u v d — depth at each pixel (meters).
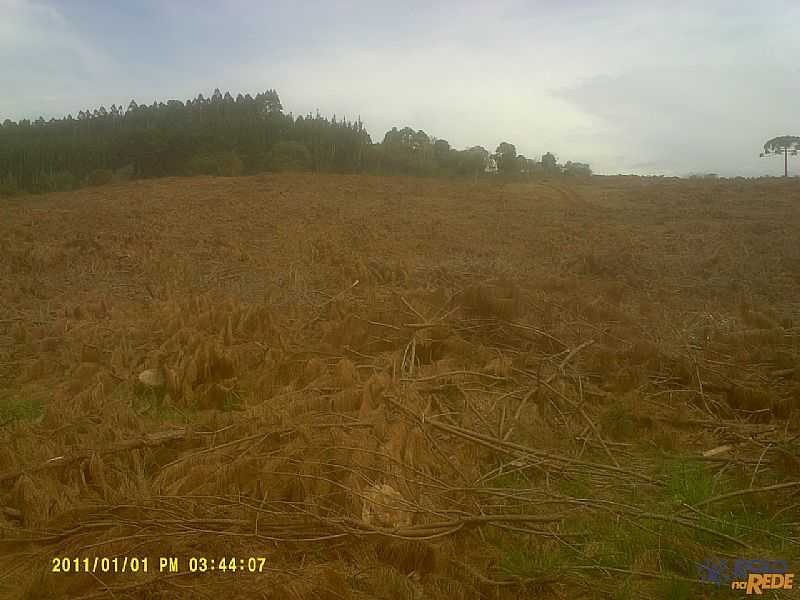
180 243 18.02
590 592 3.43
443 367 6.82
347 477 4.24
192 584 3.31
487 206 27.86
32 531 3.66
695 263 14.27
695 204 26.09
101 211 24.11
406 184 35.25
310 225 21.25
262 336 7.75
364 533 3.66
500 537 3.86
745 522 4.09
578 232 20.27
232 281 12.87
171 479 4.40
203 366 6.65
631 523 3.96
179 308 8.77
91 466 4.48
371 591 3.33
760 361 7.32
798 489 4.53
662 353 7.14
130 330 8.53
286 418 5.09
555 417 5.91
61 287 12.95
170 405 6.33
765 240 17.12
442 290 8.80
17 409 6.25
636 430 5.73
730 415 6.15
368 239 18.16
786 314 9.96
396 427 4.78
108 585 3.30
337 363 6.93
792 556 3.75
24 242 17.62
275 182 34.34
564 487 4.64
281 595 3.17
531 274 12.18
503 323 8.08
